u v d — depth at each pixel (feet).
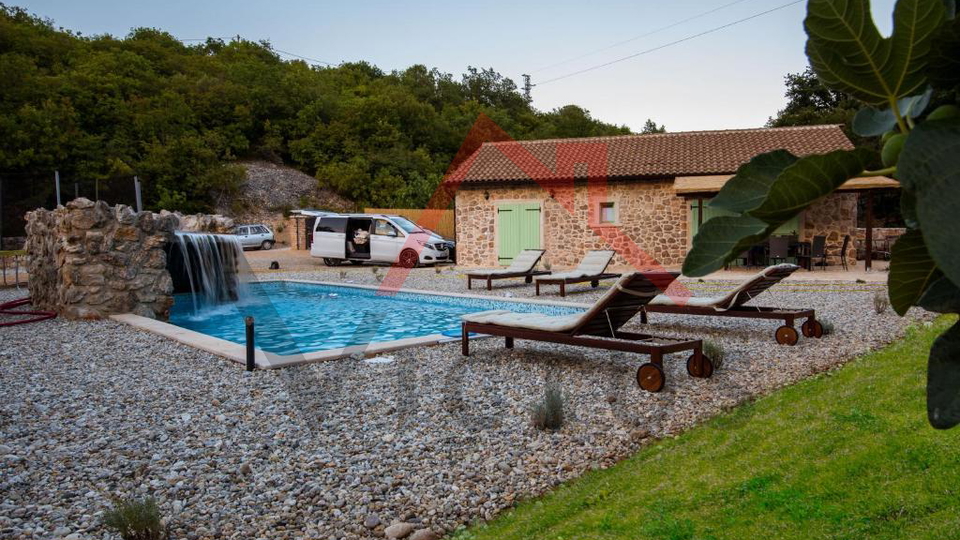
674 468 12.42
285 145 199.31
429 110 194.80
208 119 189.88
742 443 13.15
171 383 20.57
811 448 11.87
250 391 19.47
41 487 12.76
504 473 13.34
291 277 61.57
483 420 16.60
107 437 15.58
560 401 15.97
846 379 17.78
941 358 2.04
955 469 9.80
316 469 13.58
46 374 22.03
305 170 191.31
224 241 46.80
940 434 11.20
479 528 11.12
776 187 1.64
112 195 144.77
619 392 18.89
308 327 35.83
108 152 152.66
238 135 186.39
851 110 105.70
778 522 9.20
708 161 64.90
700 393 18.47
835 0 1.78
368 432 15.80
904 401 13.65
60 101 154.61
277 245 134.92
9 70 152.56
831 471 10.59
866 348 22.97
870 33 1.79
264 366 22.29
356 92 222.89
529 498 12.28
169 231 37.37
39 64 184.44
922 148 1.45
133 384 20.52
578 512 11.09
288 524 11.25
